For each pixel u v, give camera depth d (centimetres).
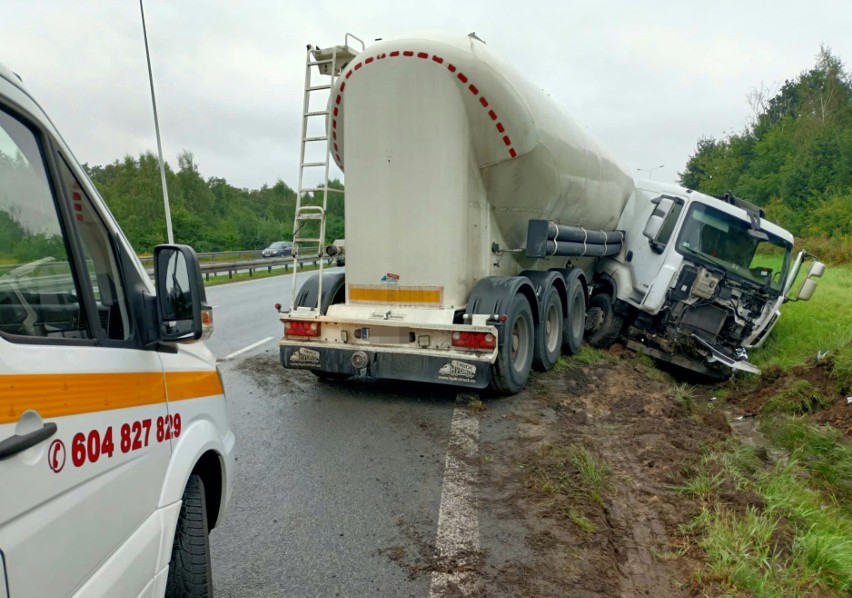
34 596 152
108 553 189
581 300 907
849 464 498
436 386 722
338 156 732
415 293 642
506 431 562
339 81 659
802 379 710
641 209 1009
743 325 898
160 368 239
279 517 396
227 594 313
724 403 780
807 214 3556
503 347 625
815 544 351
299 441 536
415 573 333
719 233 908
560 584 323
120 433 200
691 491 425
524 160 662
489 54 626
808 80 5528
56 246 191
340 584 322
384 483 448
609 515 400
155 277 226
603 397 685
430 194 628
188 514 257
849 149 3784
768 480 454
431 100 618
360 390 704
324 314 667
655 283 915
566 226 823
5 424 145
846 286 1527
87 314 197
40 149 190
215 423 294
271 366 826
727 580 322
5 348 155
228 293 1830
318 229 723
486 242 698
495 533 376
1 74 170
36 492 155
